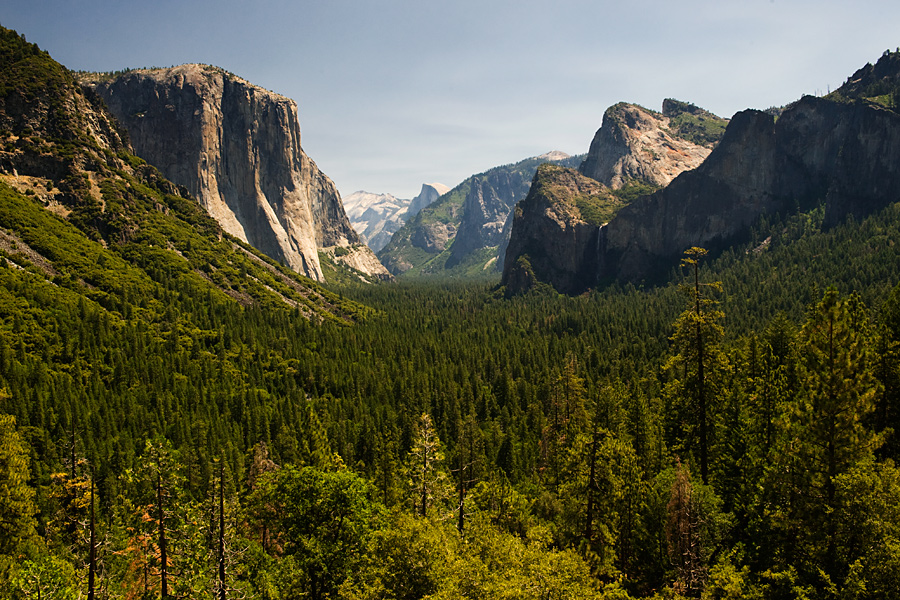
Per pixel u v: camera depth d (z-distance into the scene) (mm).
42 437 79750
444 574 33719
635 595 40781
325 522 40781
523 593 30203
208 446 89188
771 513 36125
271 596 41562
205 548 41375
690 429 47250
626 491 44719
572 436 73312
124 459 77812
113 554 47188
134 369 110312
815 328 35719
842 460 33812
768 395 45625
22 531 46938
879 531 29859
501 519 57500
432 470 50375
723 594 33312
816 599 30281
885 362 42094
